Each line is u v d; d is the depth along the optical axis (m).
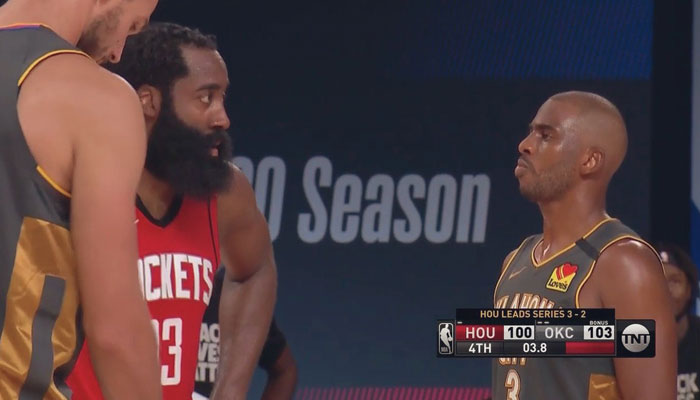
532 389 6.39
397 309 12.27
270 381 9.54
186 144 6.12
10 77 3.58
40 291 3.59
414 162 12.34
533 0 12.40
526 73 12.40
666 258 10.48
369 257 12.29
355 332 12.24
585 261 6.26
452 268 12.33
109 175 3.53
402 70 12.36
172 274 6.17
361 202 12.33
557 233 6.53
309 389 12.13
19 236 3.57
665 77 12.40
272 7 12.31
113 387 3.56
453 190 12.36
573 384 6.23
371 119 12.31
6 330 3.60
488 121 12.40
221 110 6.23
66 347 3.66
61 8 3.82
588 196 6.45
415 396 12.22
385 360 12.23
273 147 12.30
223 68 6.27
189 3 12.27
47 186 3.56
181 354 6.22
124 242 3.54
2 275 3.58
